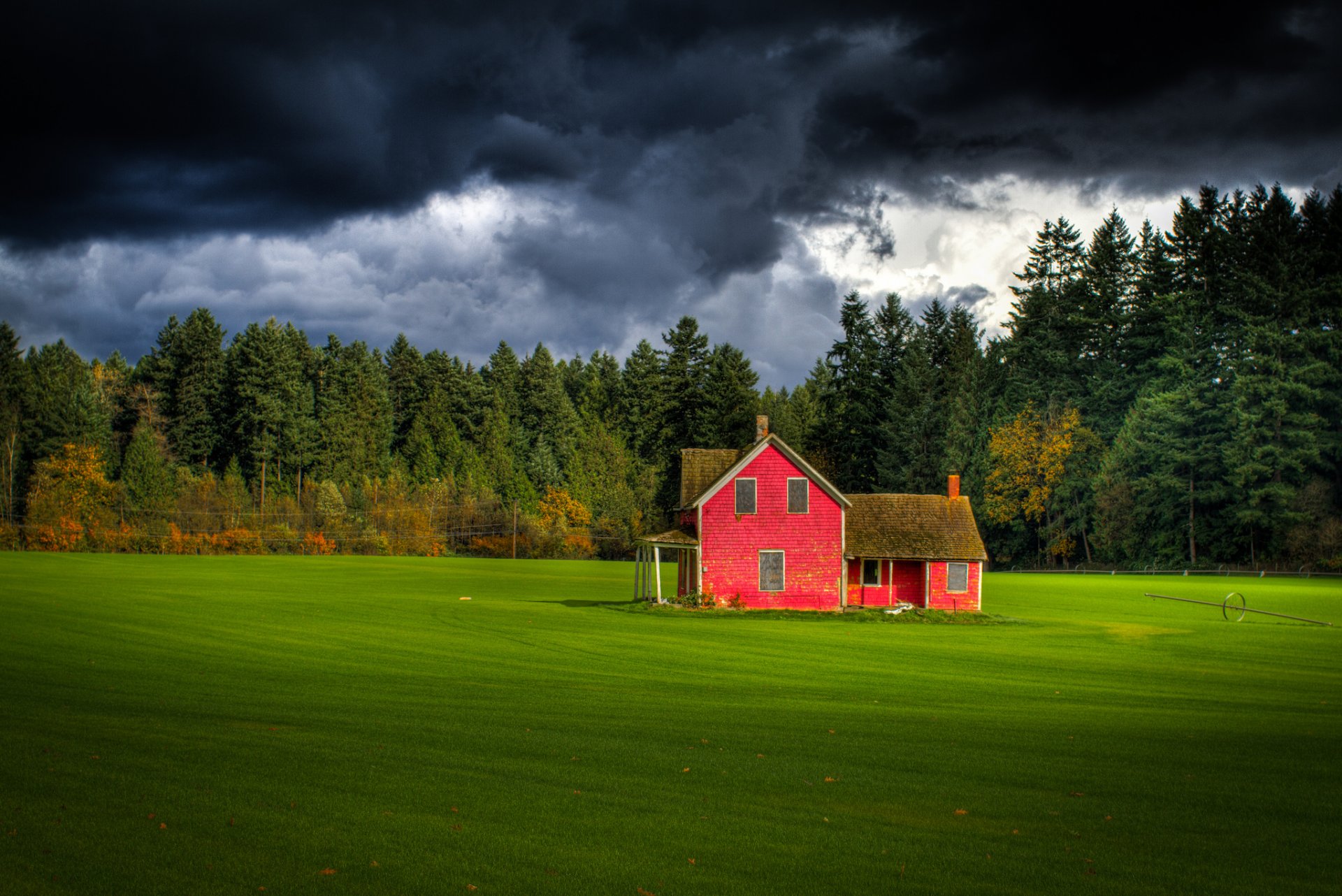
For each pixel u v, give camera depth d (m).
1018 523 99.19
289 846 10.55
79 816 11.39
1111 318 105.00
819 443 100.94
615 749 15.48
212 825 11.16
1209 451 86.94
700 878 9.94
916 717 19.14
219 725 16.70
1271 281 89.25
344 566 82.06
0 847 10.34
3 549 94.50
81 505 98.50
